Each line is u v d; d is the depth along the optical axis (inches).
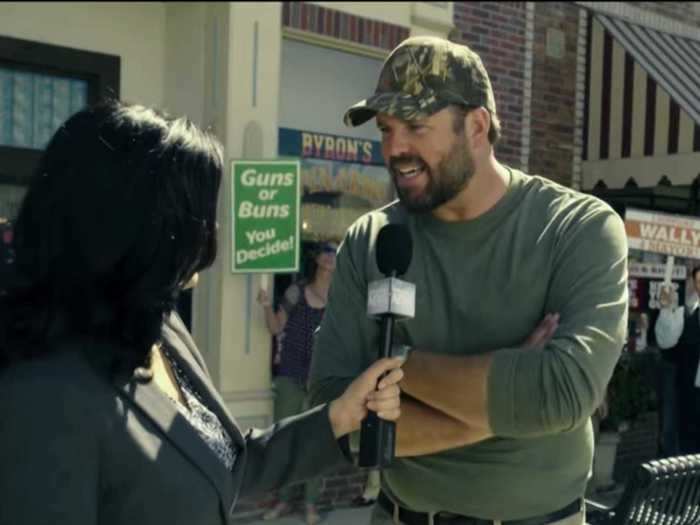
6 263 57.2
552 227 76.3
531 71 180.7
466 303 78.2
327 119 213.5
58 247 55.6
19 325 54.4
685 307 87.6
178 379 66.7
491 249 77.8
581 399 68.6
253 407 197.9
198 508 57.5
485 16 203.8
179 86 202.5
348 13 208.7
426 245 80.9
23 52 177.5
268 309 198.4
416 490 79.5
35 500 50.6
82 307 55.5
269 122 198.4
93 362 55.3
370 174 220.5
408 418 74.8
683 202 96.2
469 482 76.7
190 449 58.3
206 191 59.5
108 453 54.3
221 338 194.1
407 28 217.3
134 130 57.5
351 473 208.5
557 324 73.2
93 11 191.3
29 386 52.4
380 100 74.4
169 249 57.7
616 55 132.1
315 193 212.1
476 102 75.5
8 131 176.1
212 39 195.3
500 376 69.9
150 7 201.0
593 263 73.4
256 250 190.4
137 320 57.0
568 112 152.3
